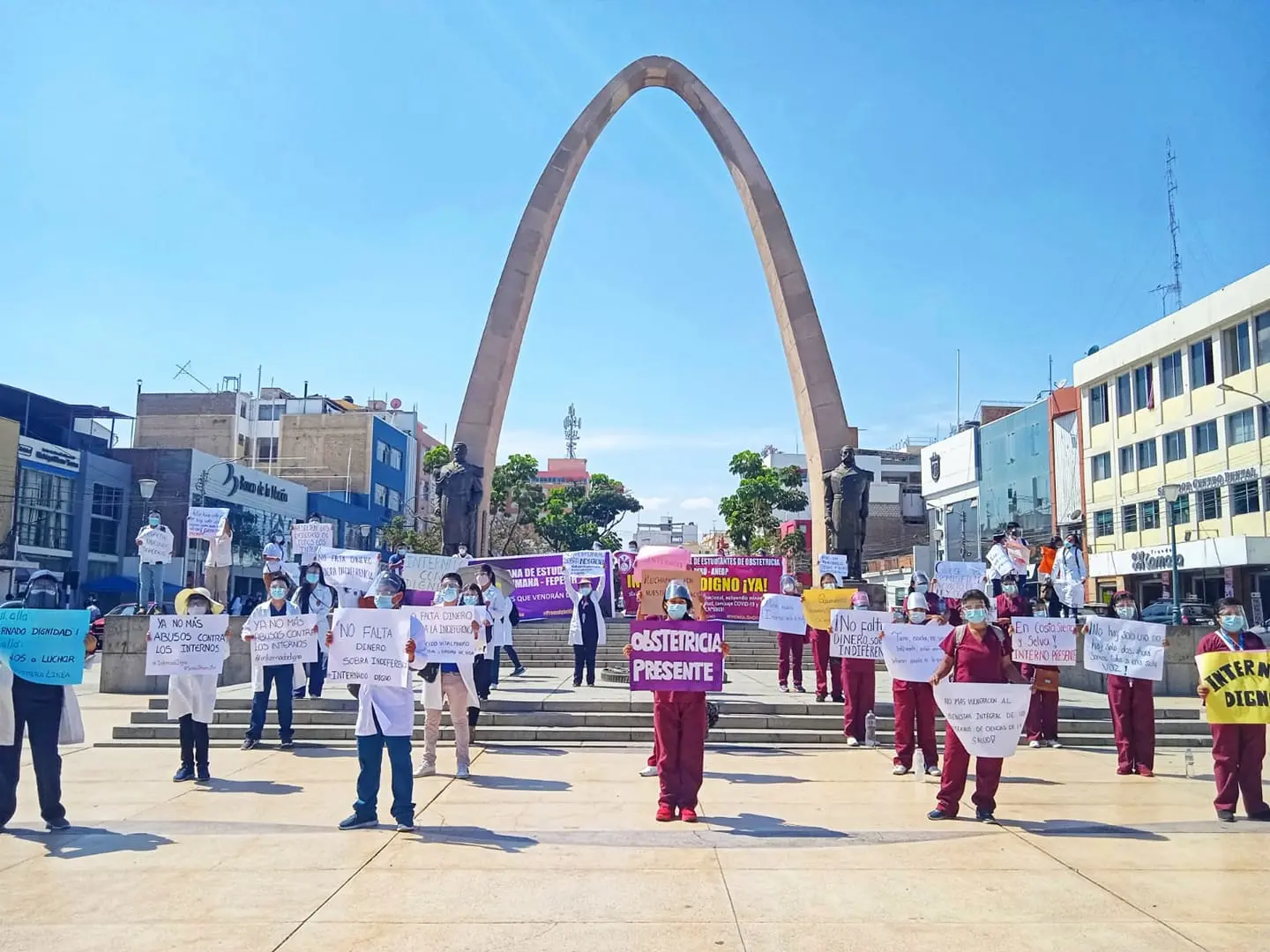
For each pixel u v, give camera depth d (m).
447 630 9.45
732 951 5.01
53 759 7.45
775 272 24.27
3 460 36.94
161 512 44.25
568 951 4.99
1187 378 36.22
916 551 51.16
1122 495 40.06
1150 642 10.07
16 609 7.54
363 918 5.46
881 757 11.02
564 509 64.94
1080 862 6.68
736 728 12.31
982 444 51.91
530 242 25.05
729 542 57.06
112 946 5.04
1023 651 11.76
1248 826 7.79
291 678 11.41
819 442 22.98
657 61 26.67
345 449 62.12
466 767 9.70
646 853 6.81
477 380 24.23
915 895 5.93
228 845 6.97
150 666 9.20
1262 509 32.53
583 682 15.82
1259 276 32.41
